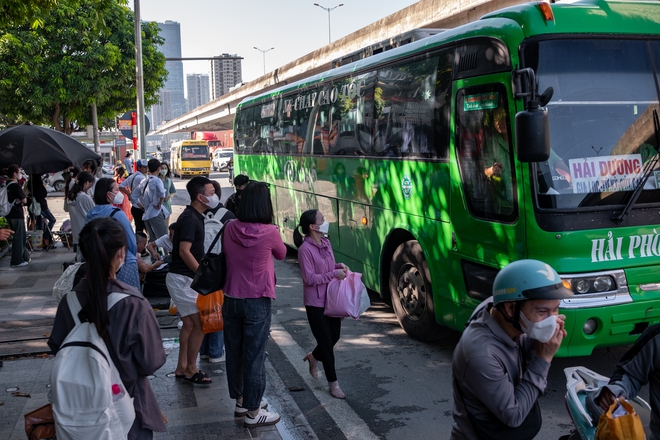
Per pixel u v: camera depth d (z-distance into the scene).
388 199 7.54
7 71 23.45
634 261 5.18
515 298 2.42
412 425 5.00
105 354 2.79
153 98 29.67
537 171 5.10
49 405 3.20
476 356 2.49
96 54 24.47
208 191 5.37
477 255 5.79
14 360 6.26
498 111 5.44
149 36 27.56
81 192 9.35
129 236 5.49
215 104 48.25
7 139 10.77
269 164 13.16
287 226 12.04
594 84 5.31
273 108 12.71
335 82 9.30
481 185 5.71
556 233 5.03
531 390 2.47
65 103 25.98
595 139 5.24
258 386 4.69
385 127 7.64
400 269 7.25
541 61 5.22
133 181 12.55
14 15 10.10
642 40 5.49
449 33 6.38
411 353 6.74
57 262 11.88
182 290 5.44
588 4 5.52
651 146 5.36
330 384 5.56
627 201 5.21
